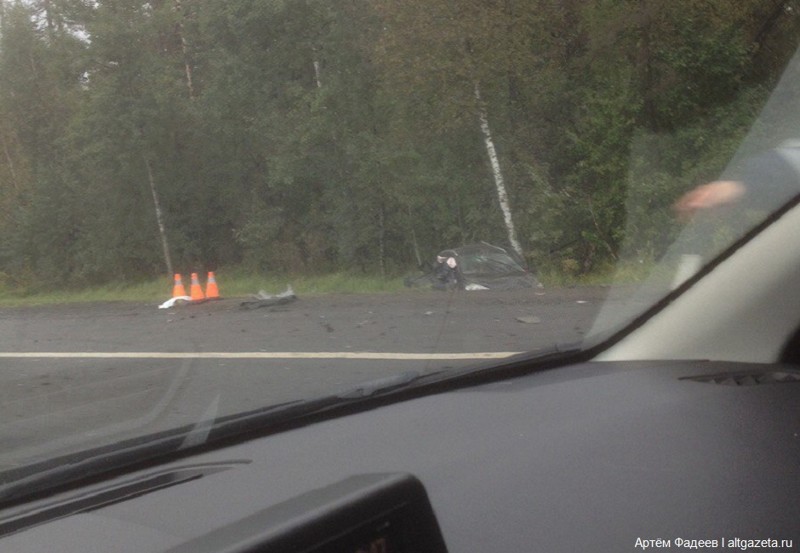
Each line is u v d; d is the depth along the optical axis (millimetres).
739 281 3570
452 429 2900
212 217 22141
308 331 7398
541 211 10875
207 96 21719
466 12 13883
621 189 9492
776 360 3559
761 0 10344
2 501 2264
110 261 13188
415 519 2092
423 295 9500
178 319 8570
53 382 4441
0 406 3691
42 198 9000
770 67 10203
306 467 2562
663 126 10750
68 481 2408
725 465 2525
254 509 2170
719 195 3732
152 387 4281
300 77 21891
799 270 3488
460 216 13086
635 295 4027
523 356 3748
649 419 2869
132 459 2574
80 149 11305
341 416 3154
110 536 2012
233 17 21125
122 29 17203
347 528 1938
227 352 6012
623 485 2438
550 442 2730
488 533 2230
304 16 20562
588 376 3428
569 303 7094
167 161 19812
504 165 12680
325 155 18922
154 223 19047
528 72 13398
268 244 20562
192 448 2730
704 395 3057
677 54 10773
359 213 15312
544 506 2346
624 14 11234
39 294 9797
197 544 1806
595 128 11242
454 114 13734
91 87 15094
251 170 22219
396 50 14828
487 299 8000
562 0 12945
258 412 2986
